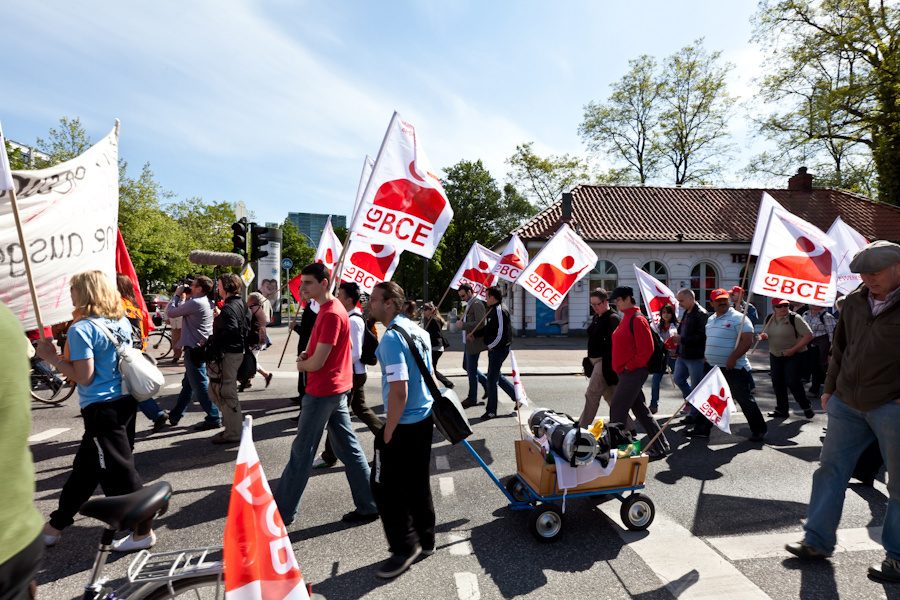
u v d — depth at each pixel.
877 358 2.81
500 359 6.64
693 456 5.15
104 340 3.03
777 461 4.99
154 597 1.70
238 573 1.46
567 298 20.11
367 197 3.90
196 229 39.06
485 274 10.18
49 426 6.05
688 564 2.99
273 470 4.64
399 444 2.88
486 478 4.45
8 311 1.27
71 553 3.13
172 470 4.57
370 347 4.99
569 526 3.51
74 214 3.32
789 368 6.71
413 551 2.93
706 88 28.03
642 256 20.27
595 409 5.55
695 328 6.14
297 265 59.12
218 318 5.22
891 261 2.73
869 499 4.05
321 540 3.29
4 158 2.72
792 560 3.06
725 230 20.88
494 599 2.63
